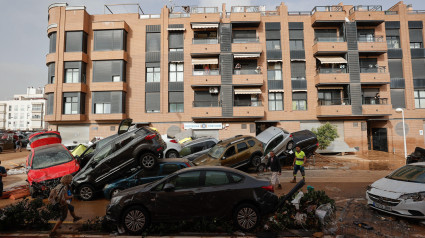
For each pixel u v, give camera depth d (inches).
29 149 881.5
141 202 209.5
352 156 746.8
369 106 802.8
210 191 212.5
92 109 813.2
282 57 845.2
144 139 328.5
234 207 211.6
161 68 840.3
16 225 222.5
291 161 527.5
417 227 213.8
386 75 813.2
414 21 882.8
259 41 849.5
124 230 211.6
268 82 840.3
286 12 861.2
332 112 792.9
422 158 435.8
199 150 527.5
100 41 831.1
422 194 222.2
